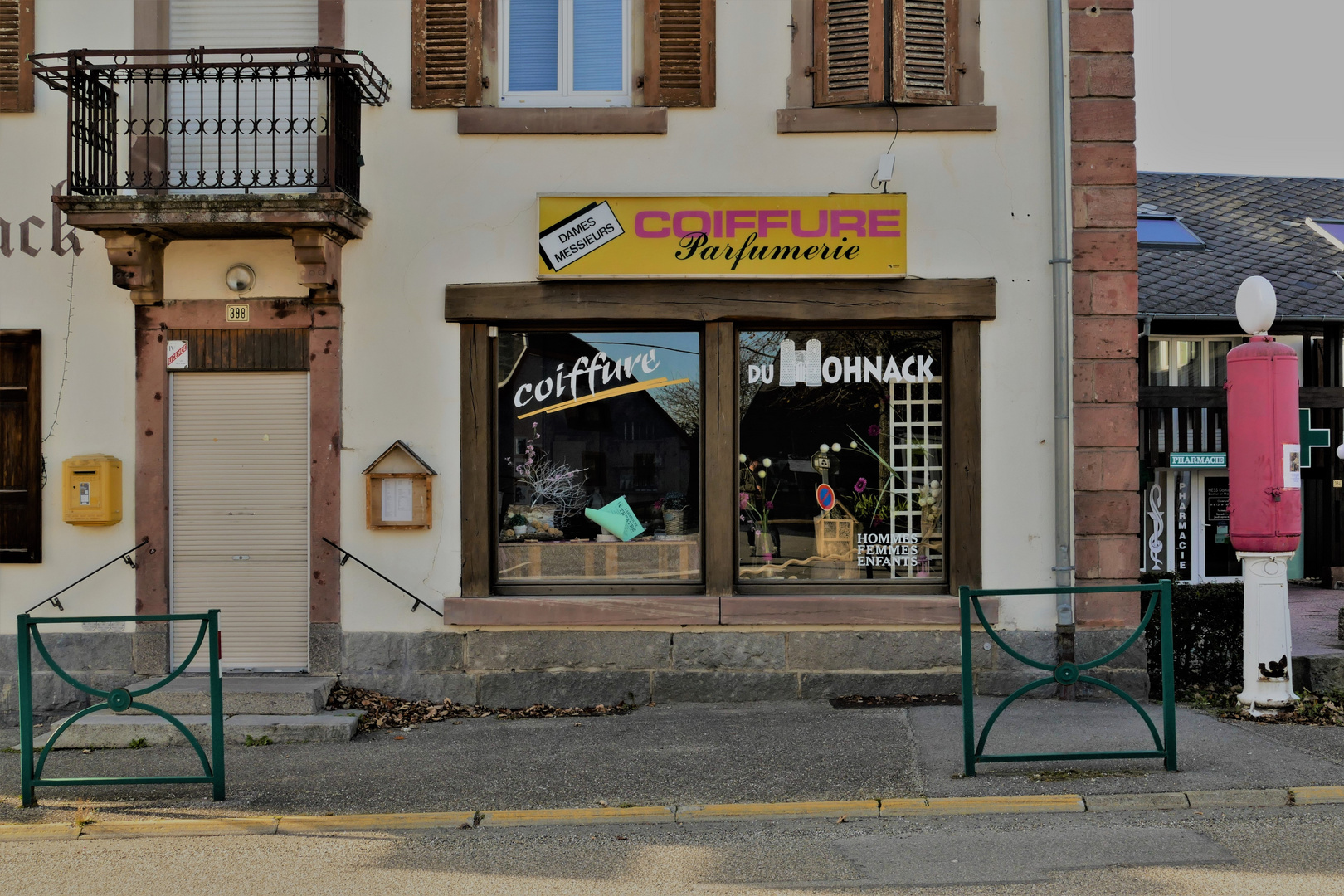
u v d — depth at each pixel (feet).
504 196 26.63
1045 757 19.48
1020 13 26.40
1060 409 25.86
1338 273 48.91
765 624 26.22
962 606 19.60
